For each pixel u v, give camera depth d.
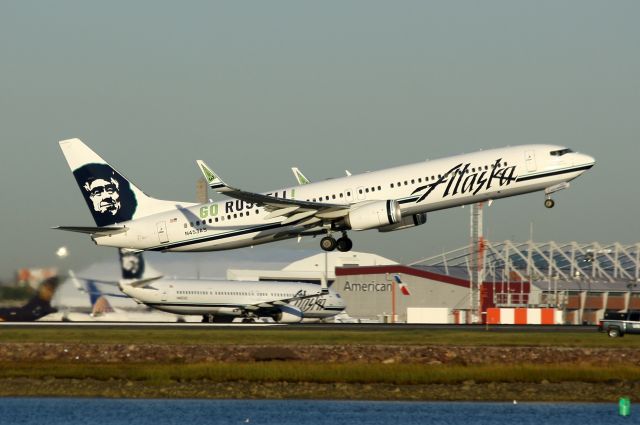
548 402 174.38
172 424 155.12
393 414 163.38
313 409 167.38
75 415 161.75
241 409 166.88
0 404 170.50
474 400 175.62
